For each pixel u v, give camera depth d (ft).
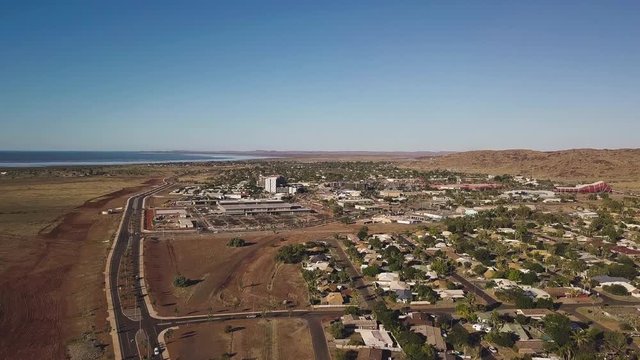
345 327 369.50
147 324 380.58
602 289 471.21
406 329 360.07
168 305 424.87
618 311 412.36
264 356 325.83
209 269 540.11
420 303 431.43
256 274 522.06
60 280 491.72
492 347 339.16
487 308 419.74
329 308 419.13
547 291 455.22
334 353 330.13
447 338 343.05
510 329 359.66
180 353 330.13
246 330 369.71
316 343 346.33
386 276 495.82
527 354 325.83
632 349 336.90
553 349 326.85
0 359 321.11
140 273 517.14
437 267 520.83
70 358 321.73
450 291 454.40
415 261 558.15
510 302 435.94
